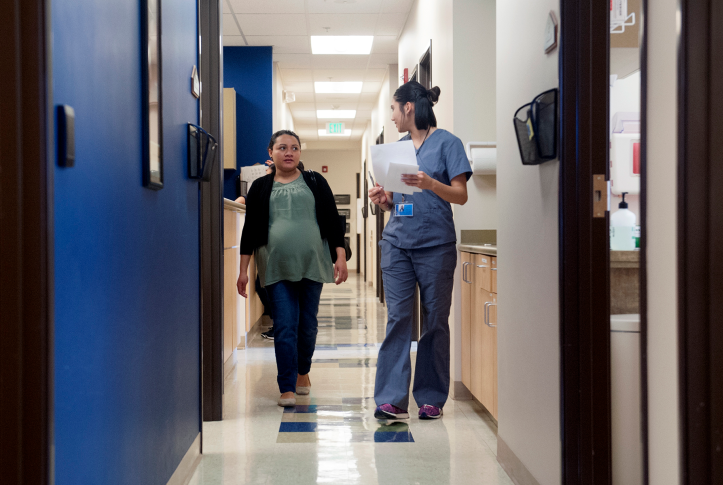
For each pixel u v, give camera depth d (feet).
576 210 5.71
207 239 9.38
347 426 9.12
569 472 5.69
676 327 3.72
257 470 7.29
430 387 9.61
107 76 4.22
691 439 3.52
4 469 3.21
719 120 3.44
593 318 5.71
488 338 8.83
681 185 3.49
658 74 3.98
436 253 9.08
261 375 12.69
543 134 5.90
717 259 3.47
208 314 9.40
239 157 23.04
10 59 3.12
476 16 11.39
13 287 3.17
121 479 4.54
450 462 7.61
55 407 3.38
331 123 39.11
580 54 5.70
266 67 22.99
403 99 9.41
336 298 29.60
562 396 5.71
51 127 3.24
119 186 4.48
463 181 9.04
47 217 3.22
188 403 6.98
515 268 7.16
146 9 5.03
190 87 7.04
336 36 21.88
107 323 4.23
